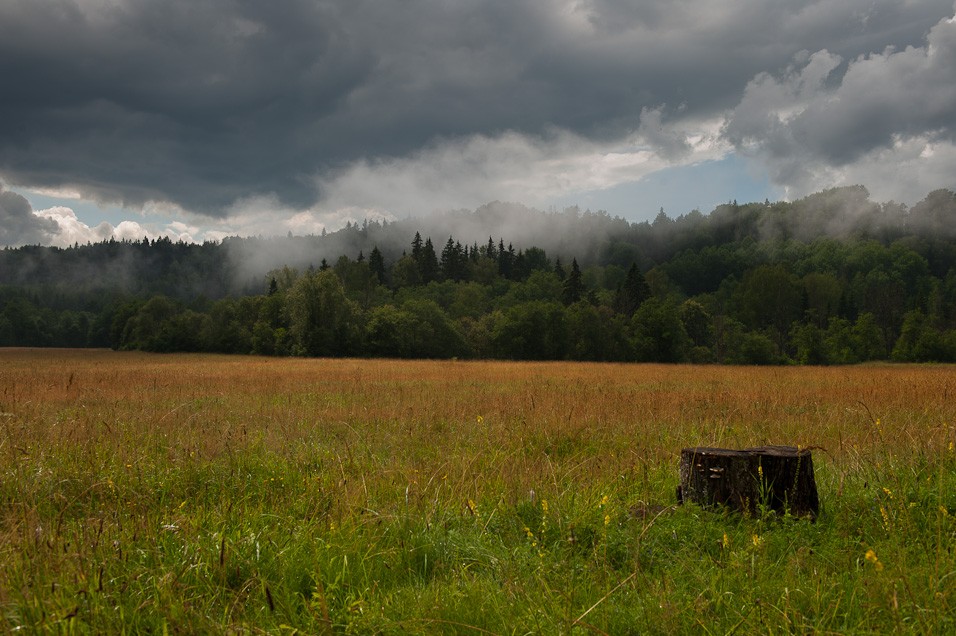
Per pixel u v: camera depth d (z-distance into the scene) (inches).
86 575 148.8
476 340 3752.5
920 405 541.0
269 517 210.2
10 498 234.7
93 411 549.0
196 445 343.3
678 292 6702.8
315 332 3297.2
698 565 166.9
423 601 145.8
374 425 486.9
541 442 377.7
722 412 521.0
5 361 2672.2
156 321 5093.5
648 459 301.4
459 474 270.5
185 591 152.6
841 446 302.5
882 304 4977.9
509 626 133.6
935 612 129.5
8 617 129.9
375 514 201.3
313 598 147.4
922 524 192.9
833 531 189.8
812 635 128.4
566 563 168.4
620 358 3592.5
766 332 4606.3
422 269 6727.4
